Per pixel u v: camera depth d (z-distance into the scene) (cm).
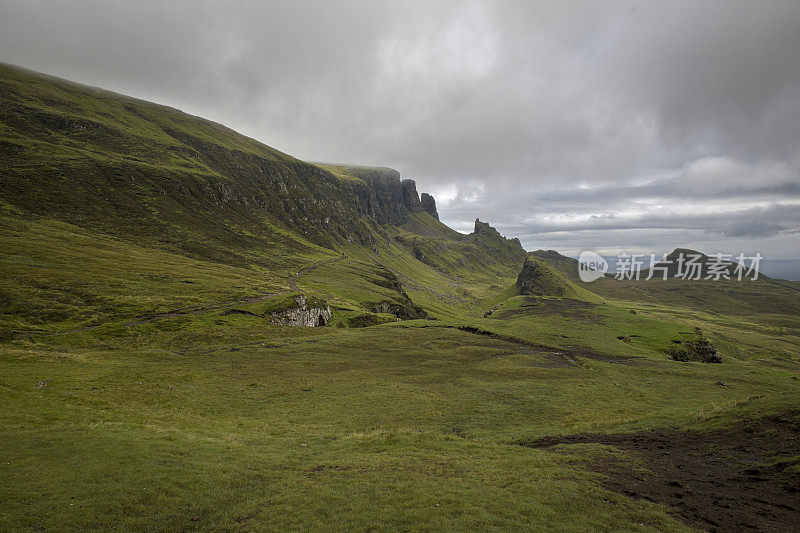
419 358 7669
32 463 2372
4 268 9706
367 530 1739
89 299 9125
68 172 19988
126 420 3606
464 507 1903
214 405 4462
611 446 2902
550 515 1828
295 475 2448
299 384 5472
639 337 11206
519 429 3747
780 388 6059
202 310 9744
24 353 5644
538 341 9675
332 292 17612
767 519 1820
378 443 3159
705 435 3002
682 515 1869
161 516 1909
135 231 18062
